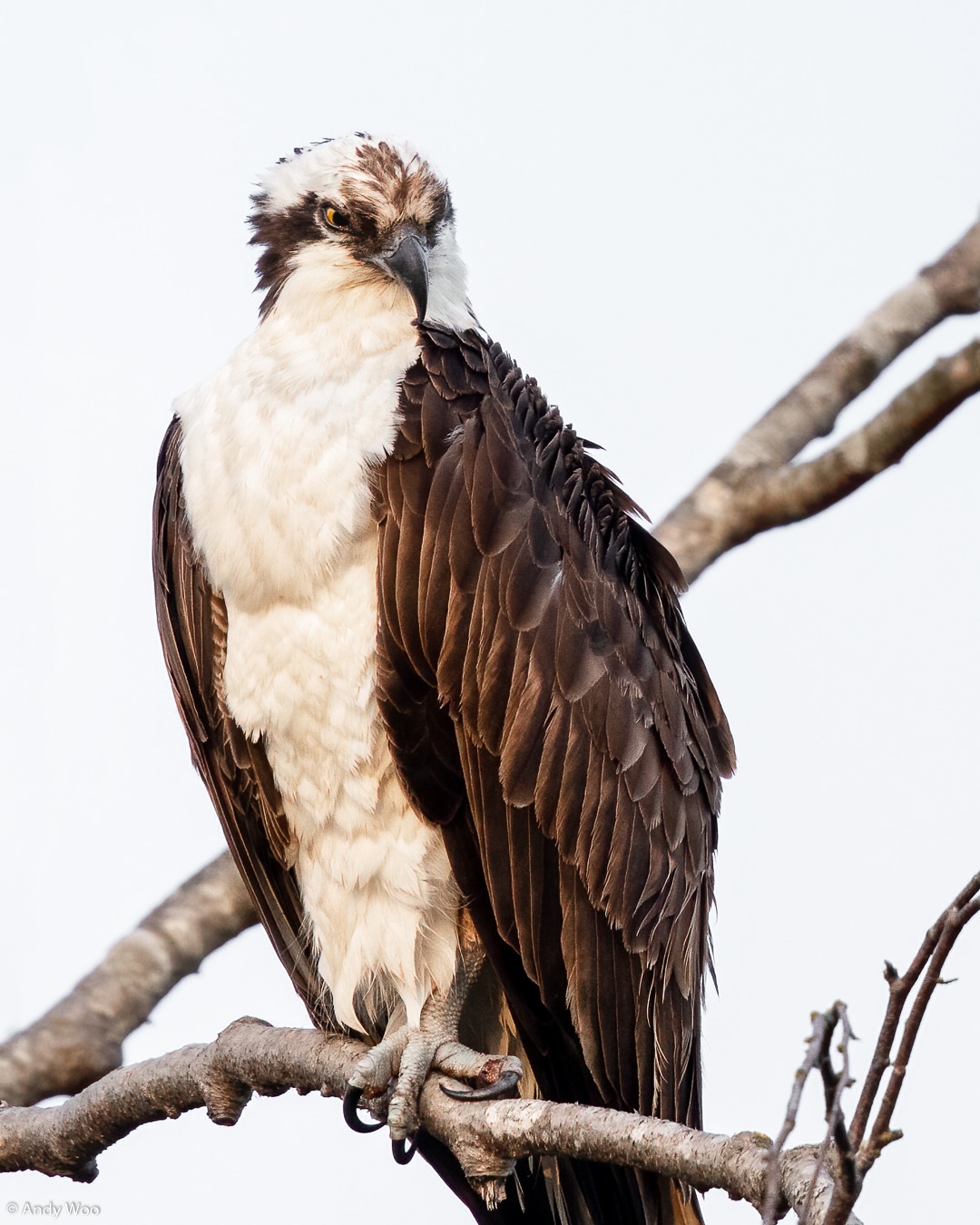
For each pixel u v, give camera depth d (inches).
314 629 405.7
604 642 408.2
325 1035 398.9
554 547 402.9
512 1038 430.6
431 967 410.9
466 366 415.5
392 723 399.5
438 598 394.0
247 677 416.5
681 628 448.8
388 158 462.6
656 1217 376.5
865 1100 228.1
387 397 408.2
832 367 558.6
